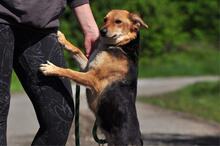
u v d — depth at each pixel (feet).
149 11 201.36
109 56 25.21
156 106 101.65
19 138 53.36
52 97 22.26
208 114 90.12
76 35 180.96
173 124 74.02
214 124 76.69
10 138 53.31
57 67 22.30
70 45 26.00
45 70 21.98
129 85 24.67
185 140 58.70
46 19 21.66
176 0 232.53
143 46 209.67
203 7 241.14
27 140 52.06
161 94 137.69
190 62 249.75
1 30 21.29
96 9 178.60
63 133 22.52
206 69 250.37
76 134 24.22
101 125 24.13
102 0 181.27
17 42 21.83
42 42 22.02
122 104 23.80
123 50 25.68
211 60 259.19
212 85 158.92
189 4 238.48
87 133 52.65
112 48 25.63
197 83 167.12
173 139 59.11
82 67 26.08
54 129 22.34
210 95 139.13
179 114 88.48
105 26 27.48
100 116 24.16
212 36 247.09
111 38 26.68
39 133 22.56
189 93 142.31
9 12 21.25
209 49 266.57
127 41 26.89
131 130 23.49
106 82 24.67
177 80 206.08
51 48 22.16
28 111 80.53
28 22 21.39
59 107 22.35
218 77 230.48
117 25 27.48
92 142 44.52
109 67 24.81
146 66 225.15
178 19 216.13
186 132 66.08
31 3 21.34
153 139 58.44
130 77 24.85
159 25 205.67
